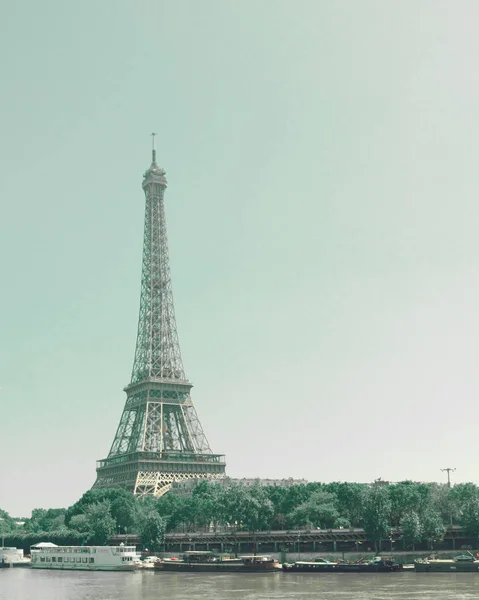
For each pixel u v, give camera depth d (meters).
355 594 190.88
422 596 184.25
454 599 178.12
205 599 189.50
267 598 187.50
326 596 188.12
